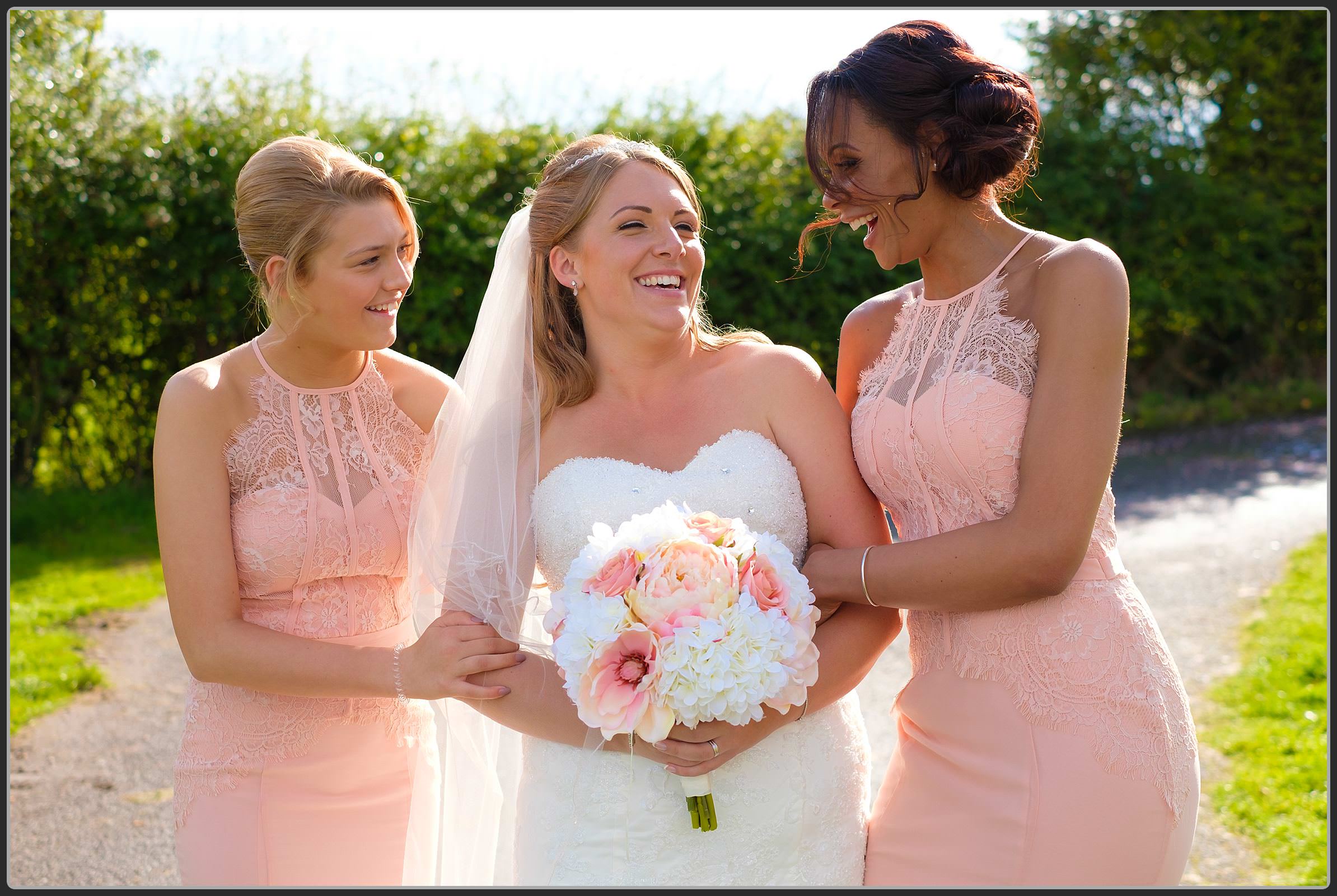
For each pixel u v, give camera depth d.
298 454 2.39
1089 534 1.97
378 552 2.43
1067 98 11.77
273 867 2.31
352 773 2.40
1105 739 2.01
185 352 8.97
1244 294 11.91
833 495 2.27
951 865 2.10
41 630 6.14
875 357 2.40
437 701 2.46
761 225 8.98
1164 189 11.59
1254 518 7.62
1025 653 2.06
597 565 1.99
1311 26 12.15
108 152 8.41
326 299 2.26
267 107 8.52
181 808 2.37
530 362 2.36
